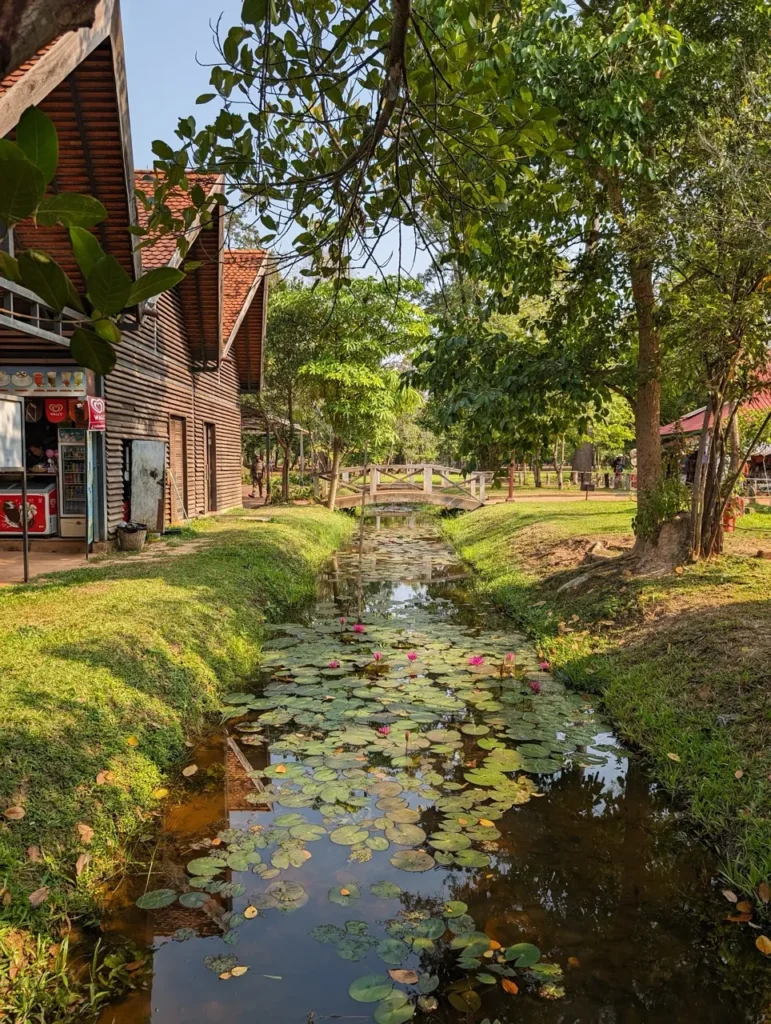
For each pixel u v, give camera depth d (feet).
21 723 11.47
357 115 8.34
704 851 10.95
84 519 31.83
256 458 79.66
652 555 24.35
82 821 10.28
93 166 22.39
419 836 10.85
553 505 55.21
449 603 29.66
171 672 15.87
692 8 21.03
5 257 3.70
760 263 18.63
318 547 42.16
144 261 29.01
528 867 10.40
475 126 7.48
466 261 9.16
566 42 17.95
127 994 7.86
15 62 3.17
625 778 13.39
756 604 18.44
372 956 8.41
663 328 23.57
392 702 16.79
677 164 19.88
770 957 8.58
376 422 57.72
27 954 8.09
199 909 9.27
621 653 18.69
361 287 52.90
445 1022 7.45
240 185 8.08
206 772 13.35
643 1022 7.52
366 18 7.82
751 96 18.84
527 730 15.20
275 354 61.11
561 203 9.87
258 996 7.82
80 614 17.88
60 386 28.37
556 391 23.08
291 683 18.28
